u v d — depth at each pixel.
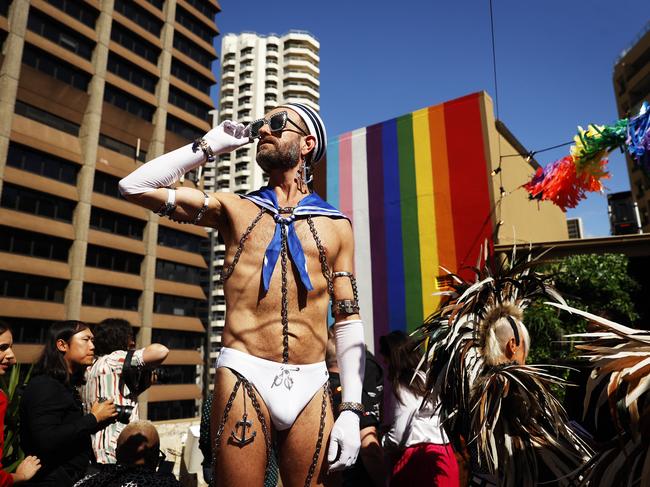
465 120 7.96
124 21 41.81
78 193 36.41
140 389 3.07
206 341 65.19
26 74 34.34
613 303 6.16
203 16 51.09
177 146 45.22
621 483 1.43
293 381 1.33
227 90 92.56
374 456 2.53
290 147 1.58
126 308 38.81
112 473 2.32
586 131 3.26
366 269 8.31
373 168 8.73
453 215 7.73
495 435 1.83
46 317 33.09
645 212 32.12
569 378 2.69
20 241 33.06
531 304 2.23
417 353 2.77
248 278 1.40
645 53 40.41
